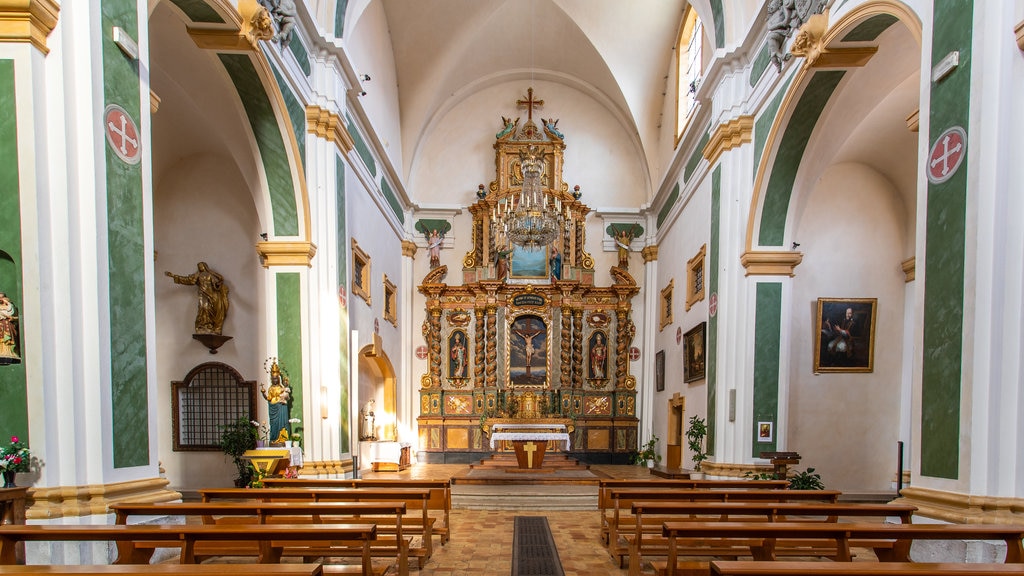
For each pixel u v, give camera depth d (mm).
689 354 11938
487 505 9125
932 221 4949
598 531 7176
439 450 15977
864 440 9469
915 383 5066
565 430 14000
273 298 8773
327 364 8961
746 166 9195
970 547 4227
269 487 6383
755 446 8594
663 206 15625
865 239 9711
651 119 16312
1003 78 4367
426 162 17391
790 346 9438
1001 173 4348
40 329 4066
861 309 9555
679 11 13859
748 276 8805
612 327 16750
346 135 9734
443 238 17109
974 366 4395
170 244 9641
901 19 5574
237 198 9680
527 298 16547
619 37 14773
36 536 3404
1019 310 4285
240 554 4684
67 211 4184
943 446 4688
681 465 12750
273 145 8375
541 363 16453
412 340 16562
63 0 4254
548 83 17422
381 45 13664
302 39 8773
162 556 4867
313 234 9047
